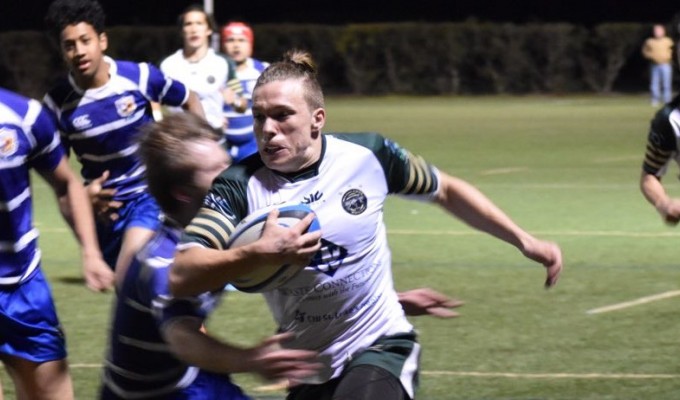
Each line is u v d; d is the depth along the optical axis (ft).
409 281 65.57
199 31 75.05
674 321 55.77
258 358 24.38
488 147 141.90
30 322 34.06
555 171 117.19
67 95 48.24
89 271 35.24
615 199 97.09
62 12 46.80
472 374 46.96
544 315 57.21
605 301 60.23
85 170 49.34
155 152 26.32
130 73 48.60
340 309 28.63
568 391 44.47
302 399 29.81
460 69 261.65
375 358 28.53
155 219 46.62
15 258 33.71
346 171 28.04
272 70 27.37
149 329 26.48
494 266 69.92
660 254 73.05
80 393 44.47
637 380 45.98
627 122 178.70
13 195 33.35
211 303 26.05
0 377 47.96
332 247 27.89
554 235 80.02
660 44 217.97
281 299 28.60
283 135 27.04
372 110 210.59
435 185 29.63
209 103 75.15
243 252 24.52
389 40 259.19
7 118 33.06
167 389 26.94
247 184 27.07
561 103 228.84
